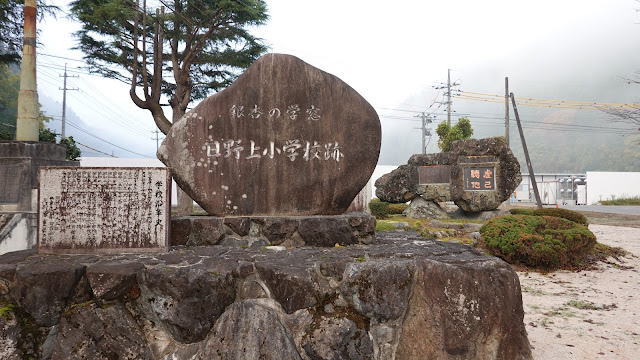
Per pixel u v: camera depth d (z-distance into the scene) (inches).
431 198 470.6
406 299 101.7
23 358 90.6
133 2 367.2
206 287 95.4
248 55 456.4
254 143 144.0
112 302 95.7
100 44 421.4
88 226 120.0
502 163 441.7
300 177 145.9
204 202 141.4
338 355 95.8
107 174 121.3
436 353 97.8
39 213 119.2
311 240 135.4
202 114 142.0
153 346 96.3
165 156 139.6
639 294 191.6
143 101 397.7
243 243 136.6
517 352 98.7
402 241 149.2
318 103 147.7
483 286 99.4
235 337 95.9
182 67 422.6
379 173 896.3
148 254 118.1
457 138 804.6
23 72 275.7
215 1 374.3
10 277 94.7
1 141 239.1
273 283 99.2
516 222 269.7
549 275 232.4
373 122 151.9
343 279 101.4
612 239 369.7
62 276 93.7
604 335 136.0
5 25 401.4
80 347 91.7
